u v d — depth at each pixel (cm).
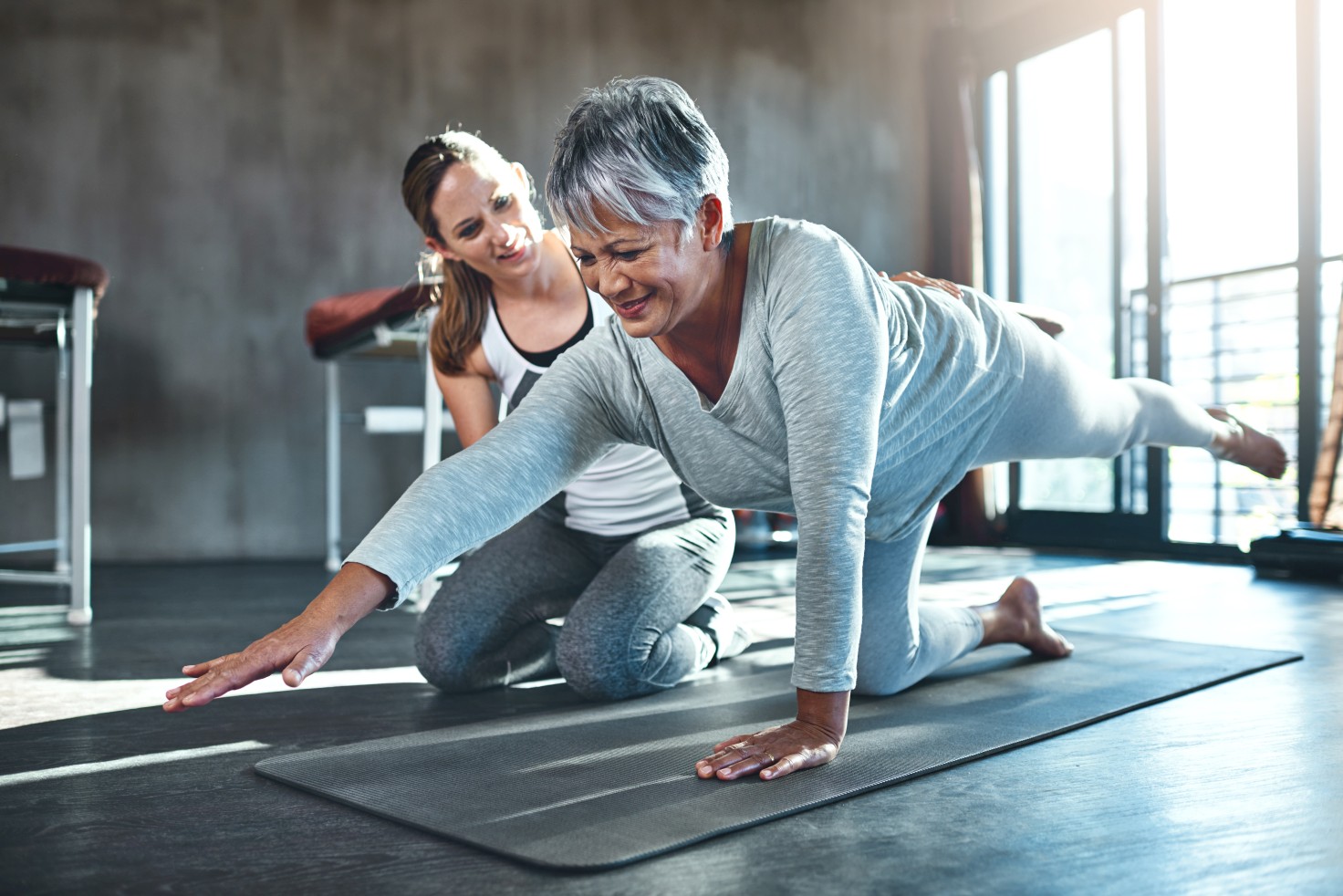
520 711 163
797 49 615
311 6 512
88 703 170
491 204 163
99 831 104
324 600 110
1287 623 251
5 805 114
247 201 500
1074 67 538
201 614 290
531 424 130
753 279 121
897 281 153
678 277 112
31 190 468
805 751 119
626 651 163
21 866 94
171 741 144
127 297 480
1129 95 503
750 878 89
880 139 634
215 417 495
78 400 270
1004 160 593
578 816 104
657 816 104
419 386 529
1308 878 89
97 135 478
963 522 572
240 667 102
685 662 176
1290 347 457
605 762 125
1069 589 334
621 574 169
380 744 136
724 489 137
